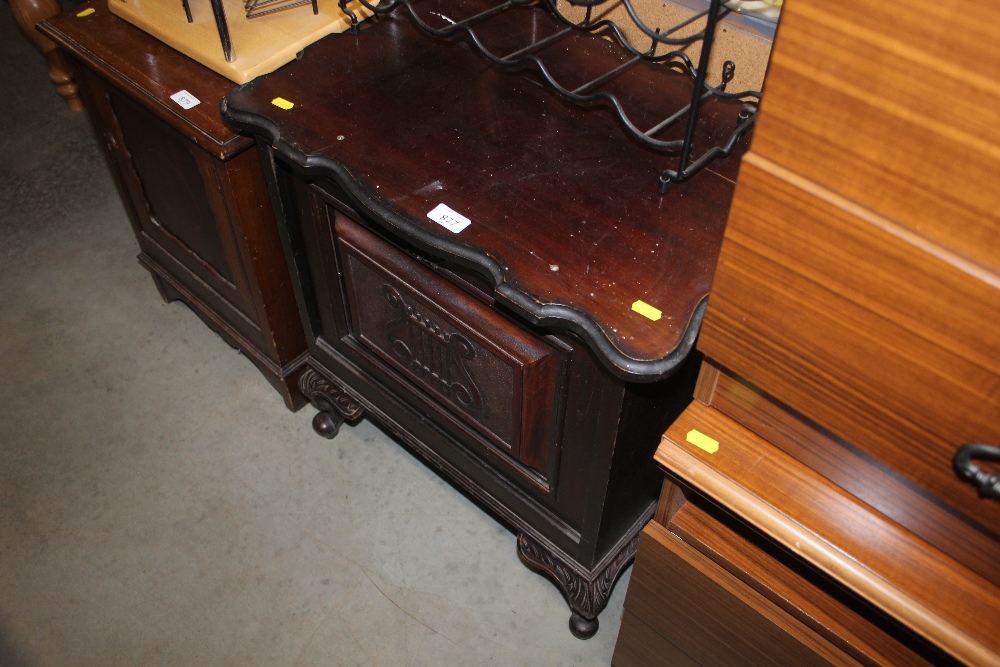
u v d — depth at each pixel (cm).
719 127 105
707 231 93
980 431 57
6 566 143
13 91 237
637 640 116
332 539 147
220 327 164
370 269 118
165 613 138
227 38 117
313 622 137
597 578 123
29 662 132
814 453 77
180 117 121
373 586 141
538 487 118
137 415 165
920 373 58
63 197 208
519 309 88
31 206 205
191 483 155
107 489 154
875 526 75
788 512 77
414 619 137
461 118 108
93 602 139
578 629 132
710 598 97
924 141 49
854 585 74
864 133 51
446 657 133
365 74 115
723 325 70
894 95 49
